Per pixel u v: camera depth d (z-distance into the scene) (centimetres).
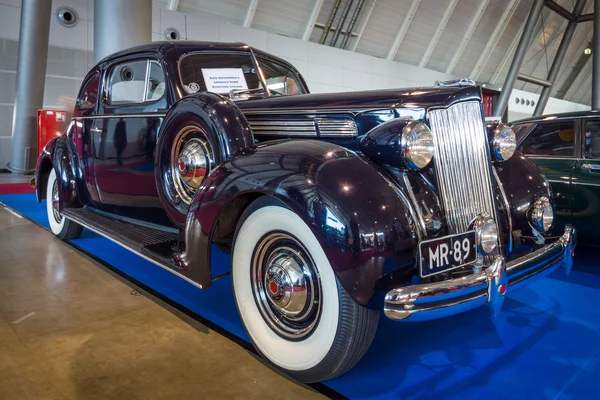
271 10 1291
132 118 280
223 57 291
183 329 207
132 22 719
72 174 350
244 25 1266
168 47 275
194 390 158
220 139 202
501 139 210
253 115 238
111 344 191
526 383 169
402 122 169
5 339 194
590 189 324
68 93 1027
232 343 195
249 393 157
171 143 236
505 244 204
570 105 2350
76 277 281
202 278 193
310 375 164
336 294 153
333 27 1430
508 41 1909
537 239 214
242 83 291
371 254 147
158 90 278
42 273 288
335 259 148
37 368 170
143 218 297
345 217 148
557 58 1617
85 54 1039
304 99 224
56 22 995
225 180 182
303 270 166
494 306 159
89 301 241
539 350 197
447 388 166
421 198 173
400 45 1622
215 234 206
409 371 179
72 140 358
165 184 239
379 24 1516
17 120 925
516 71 1373
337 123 204
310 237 159
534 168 233
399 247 152
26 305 234
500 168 222
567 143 349
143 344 192
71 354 182
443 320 233
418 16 1576
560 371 178
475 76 1928
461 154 184
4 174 927
